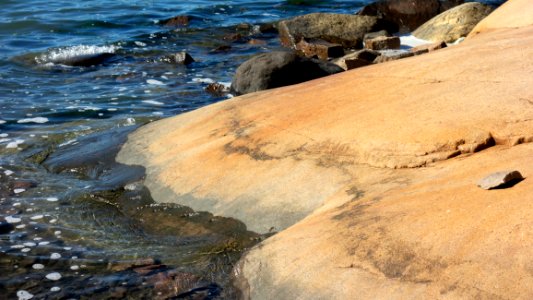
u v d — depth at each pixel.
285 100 6.59
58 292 5.10
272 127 6.32
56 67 9.92
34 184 6.65
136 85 9.24
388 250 4.26
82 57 10.13
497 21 8.11
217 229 5.70
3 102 8.55
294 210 5.43
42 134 7.59
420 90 6.05
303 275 4.46
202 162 6.32
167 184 6.32
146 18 12.45
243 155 6.22
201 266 5.31
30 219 6.21
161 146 6.68
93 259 5.52
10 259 5.54
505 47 6.35
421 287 3.95
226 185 6.03
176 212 6.09
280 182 5.72
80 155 6.97
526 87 5.53
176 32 11.59
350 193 5.21
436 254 4.07
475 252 3.96
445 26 10.59
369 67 6.75
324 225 4.80
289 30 11.08
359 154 5.55
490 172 4.68
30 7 12.82
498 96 5.52
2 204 6.39
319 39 10.99
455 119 5.41
